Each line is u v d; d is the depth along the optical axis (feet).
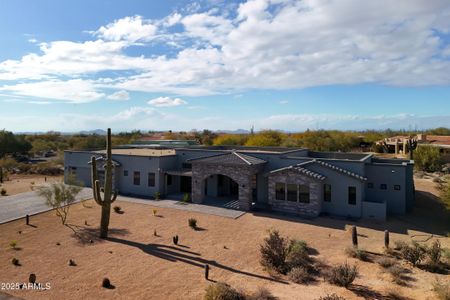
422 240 67.41
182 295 44.83
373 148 234.99
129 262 55.72
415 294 44.42
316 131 290.97
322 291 45.96
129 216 83.82
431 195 108.99
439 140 217.36
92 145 241.35
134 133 345.10
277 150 127.85
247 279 49.98
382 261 54.24
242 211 89.56
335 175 87.15
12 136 219.61
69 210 88.58
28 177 152.97
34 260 56.18
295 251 57.41
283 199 89.61
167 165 112.06
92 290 46.09
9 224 75.41
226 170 93.91
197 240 66.69
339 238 68.33
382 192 91.91
